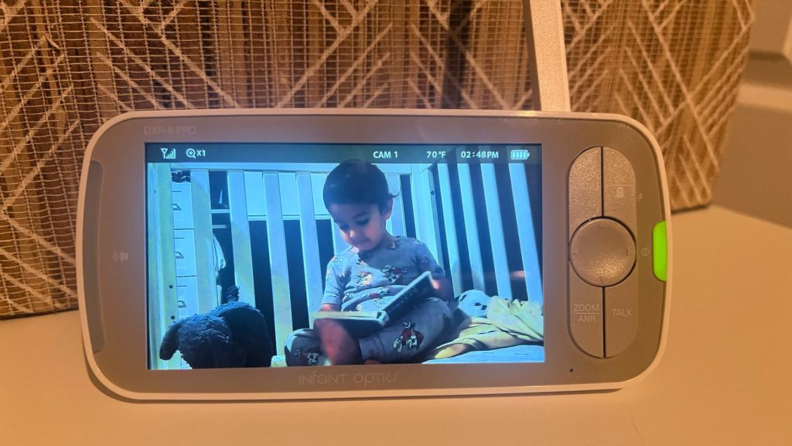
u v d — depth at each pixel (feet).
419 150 1.15
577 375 1.15
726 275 1.53
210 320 1.11
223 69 1.27
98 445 1.01
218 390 1.10
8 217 1.27
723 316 1.38
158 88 1.26
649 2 1.49
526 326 1.15
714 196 1.80
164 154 1.11
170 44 1.23
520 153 1.16
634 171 1.17
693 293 1.46
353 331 1.13
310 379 1.11
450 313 1.14
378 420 1.08
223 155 1.12
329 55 1.32
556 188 1.16
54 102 1.21
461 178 1.15
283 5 1.26
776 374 1.20
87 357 1.09
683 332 1.33
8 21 1.14
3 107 1.19
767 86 1.62
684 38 1.55
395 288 1.14
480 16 1.39
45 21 1.16
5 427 1.04
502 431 1.06
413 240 1.15
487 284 1.15
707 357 1.25
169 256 1.11
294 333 1.12
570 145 1.16
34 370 1.18
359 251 1.14
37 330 1.31
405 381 1.12
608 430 1.06
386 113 1.13
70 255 1.33
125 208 1.10
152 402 1.11
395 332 1.13
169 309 1.11
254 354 1.11
